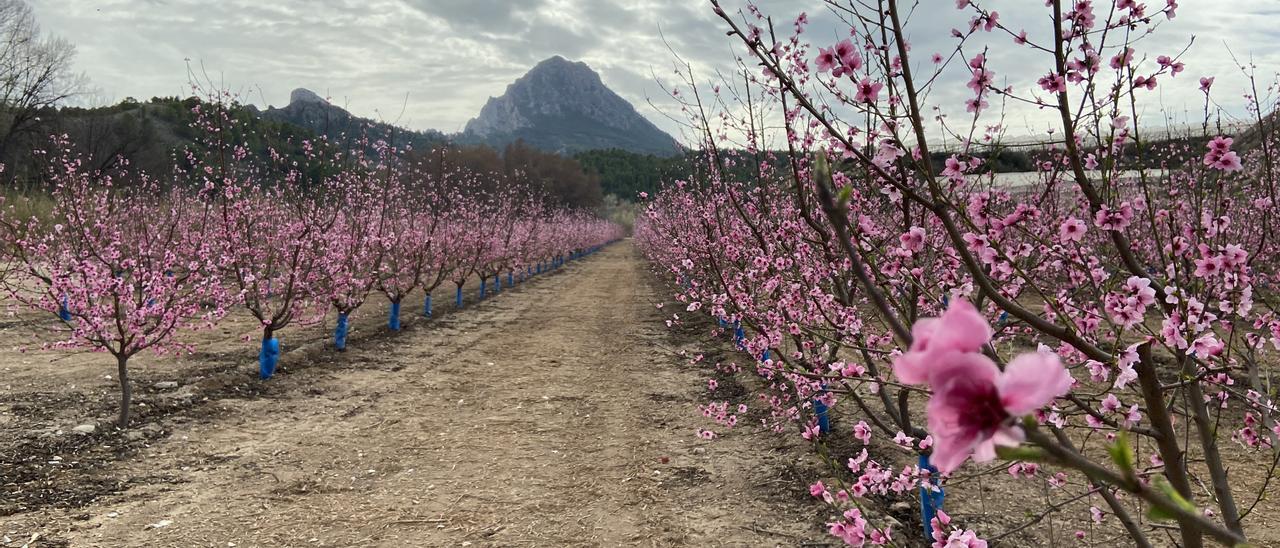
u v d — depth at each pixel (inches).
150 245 326.3
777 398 264.7
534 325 608.7
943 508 202.2
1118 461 26.9
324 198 470.3
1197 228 107.9
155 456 255.0
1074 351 110.7
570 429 303.3
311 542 194.7
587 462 261.3
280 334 486.3
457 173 847.7
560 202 2181.3
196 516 208.5
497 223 892.6
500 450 274.8
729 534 197.9
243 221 395.2
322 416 313.9
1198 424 83.7
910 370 20.7
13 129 1089.4
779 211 259.9
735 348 448.5
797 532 195.9
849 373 133.2
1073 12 93.9
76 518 203.2
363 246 491.8
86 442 260.2
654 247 949.2
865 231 122.6
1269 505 197.3
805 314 212.4
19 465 234.1
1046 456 24.3
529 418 319.3
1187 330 90.0
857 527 127.4
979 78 96.1
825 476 231.0
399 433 293.6
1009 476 224.5
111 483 229.1
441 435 292.5
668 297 802.8
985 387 19.7
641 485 236.8
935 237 166.9
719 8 82.6
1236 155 86.9
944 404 19.9
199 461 252.7
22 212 570.9
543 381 393.7
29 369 353.7
